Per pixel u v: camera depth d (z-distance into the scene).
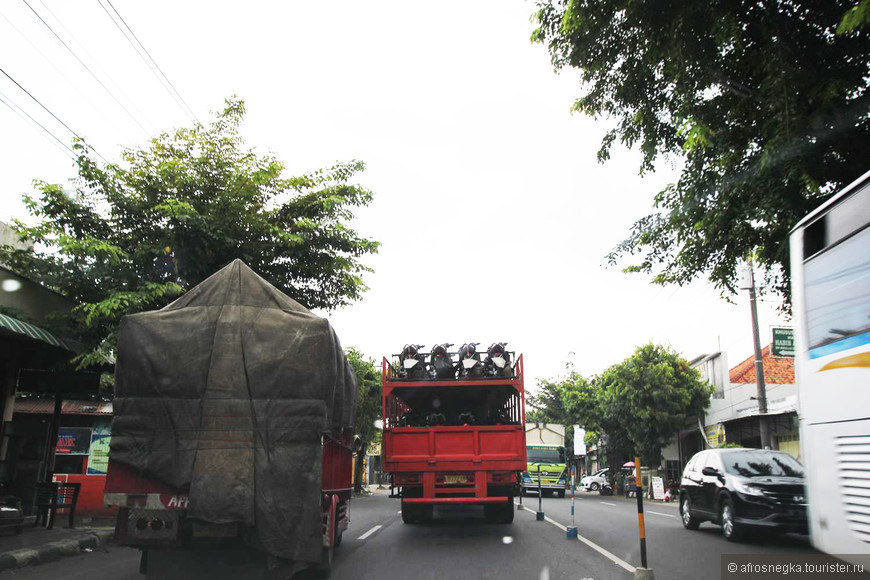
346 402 9.89
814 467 6.02
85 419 19.59
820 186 9.45
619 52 11.03
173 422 7.16
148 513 7.02
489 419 14.73
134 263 13.64
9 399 14.25
